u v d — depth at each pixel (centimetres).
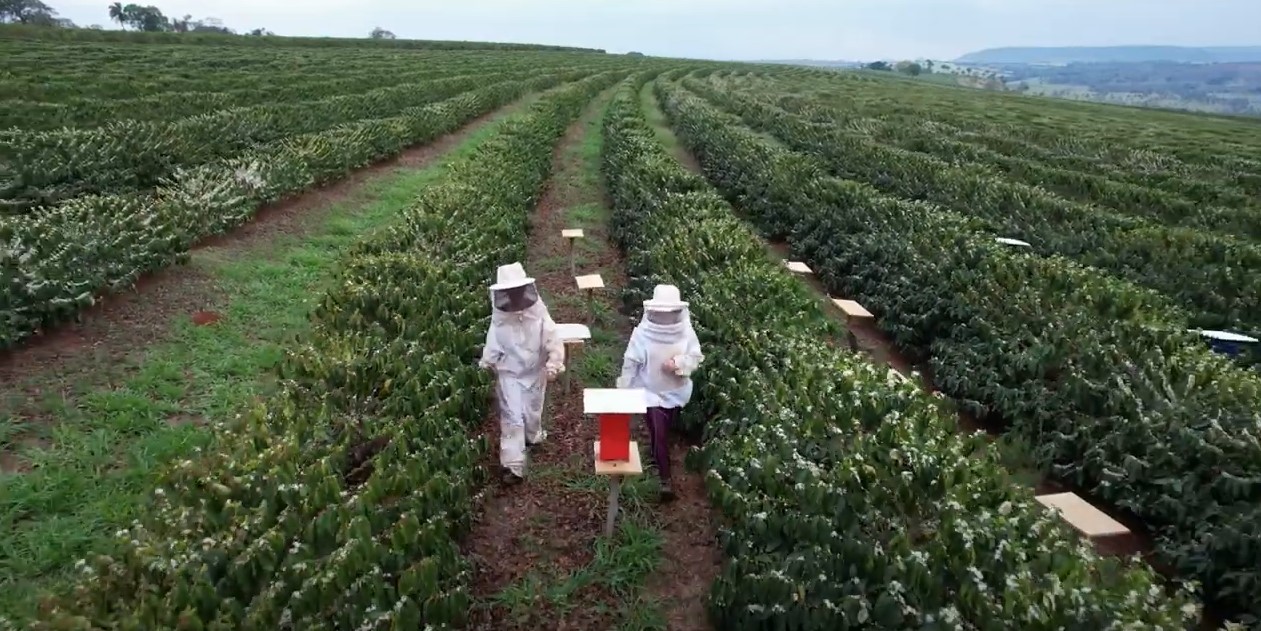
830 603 497
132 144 1728
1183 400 762
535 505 753
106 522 646
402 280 980
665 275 1127
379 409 691
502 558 682
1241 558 624
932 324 1123
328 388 713
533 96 4834
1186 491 694
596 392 663
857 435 624
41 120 2153
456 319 932
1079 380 830
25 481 680
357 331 828
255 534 500
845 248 1478
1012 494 570
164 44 6756
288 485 539
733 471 629
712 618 579
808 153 2673
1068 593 460
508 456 757
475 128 3306
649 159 1997
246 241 1477
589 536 712
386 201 1941
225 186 1541
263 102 3136
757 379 764
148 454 741
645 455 837
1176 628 446
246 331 1072
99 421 796
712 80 6788
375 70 5250
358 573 492
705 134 2862
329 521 511
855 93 6109
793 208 1759
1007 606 447
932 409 680
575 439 873
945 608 459
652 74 7519
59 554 603
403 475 581
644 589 652
